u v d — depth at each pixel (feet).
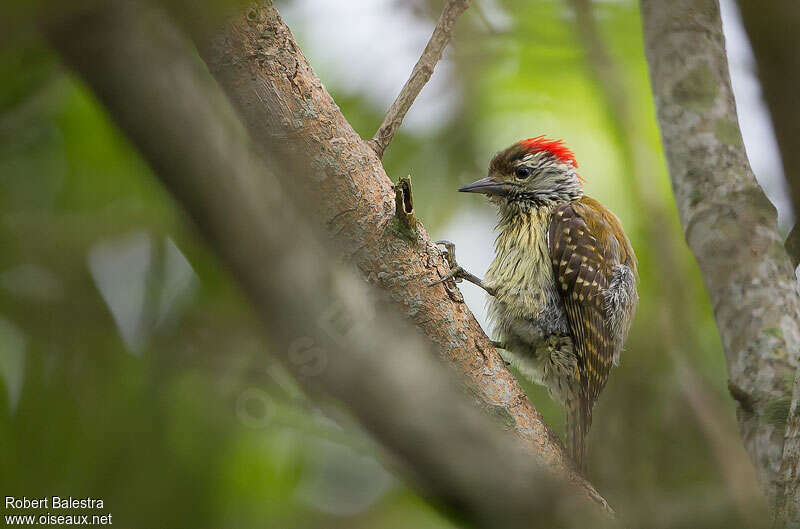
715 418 26.66
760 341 22.35
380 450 9.39
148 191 25.04
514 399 22.13
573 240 33.06
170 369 23.73
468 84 38.91
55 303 23.18
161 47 7.25
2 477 23.36
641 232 38.19
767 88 19.49
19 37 6.86
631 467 25.91
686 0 25.26
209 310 22.76
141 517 24.32
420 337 21.30
